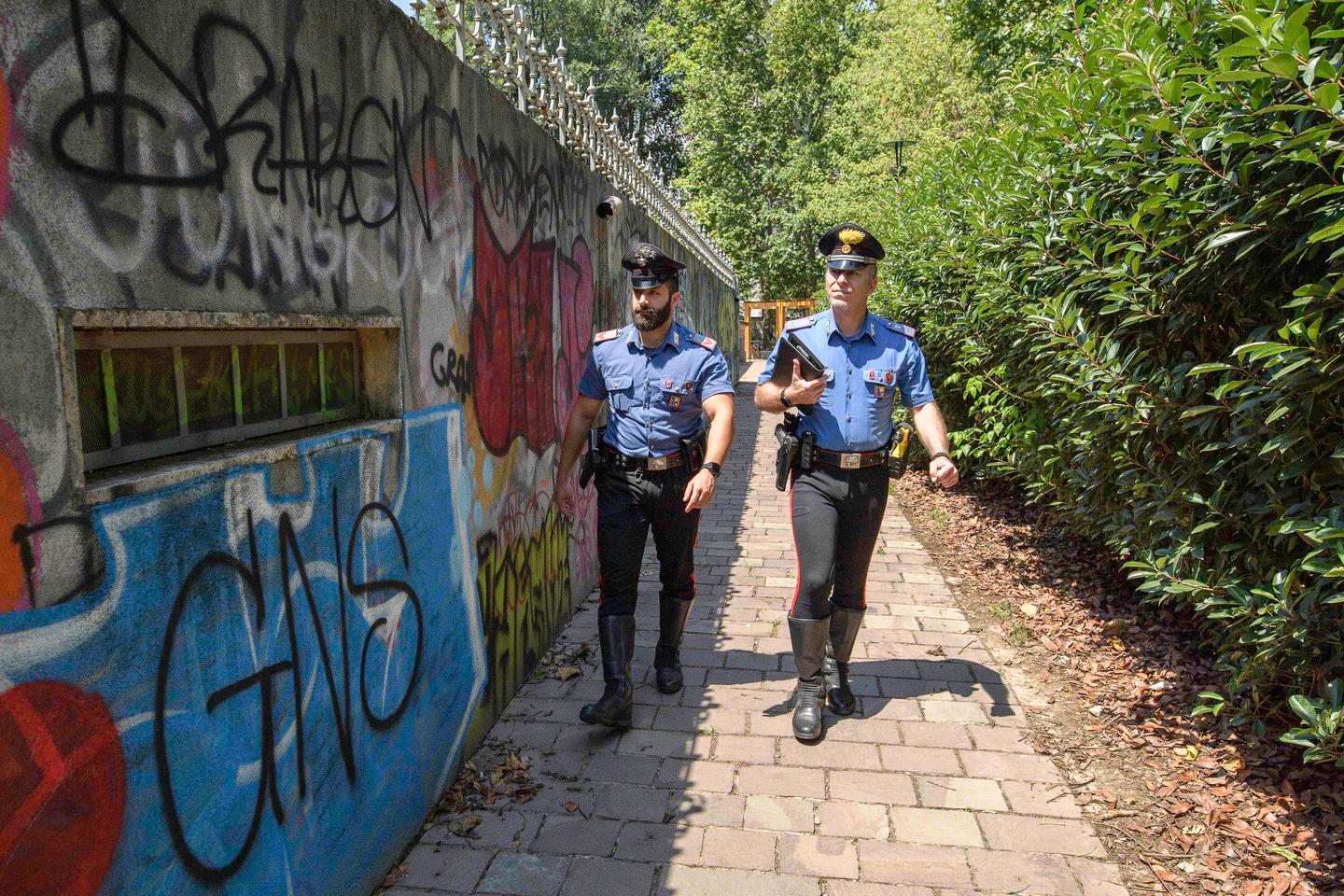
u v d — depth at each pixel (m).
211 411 1.92
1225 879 2.62
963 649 4.51
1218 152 2.98
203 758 1.75
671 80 38.88
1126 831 2.89
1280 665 2.95
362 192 2.42
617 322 6.18
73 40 1.42
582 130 5.25
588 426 3.78
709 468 3.44
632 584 3.65
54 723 1.38
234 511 1.85
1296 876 2.58
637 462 3.59
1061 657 4.34
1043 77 4.66
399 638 2.69
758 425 14.80
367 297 2.45
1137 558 4.09
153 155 1.61
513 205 3.81
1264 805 2.96
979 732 3.59
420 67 2.82
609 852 2.77
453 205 3.11
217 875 1.79
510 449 3.79
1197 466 3.44
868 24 31.91
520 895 2.56
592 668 4.21
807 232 29.41
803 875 2.66
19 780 1.32
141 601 1.57
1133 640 4.43
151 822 1.60
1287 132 2.43
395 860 2.68
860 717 3.73
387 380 2.65
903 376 3.56
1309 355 2.49
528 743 3.48
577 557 5.09
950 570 6.01
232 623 1.84
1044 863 2.72
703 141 30.06
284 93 2.04
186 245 1.70
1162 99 3.04
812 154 28.91
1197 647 4.07
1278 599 2.84
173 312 1.65
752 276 30.50
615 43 34.88
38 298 1.35
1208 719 3.54
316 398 2.39
